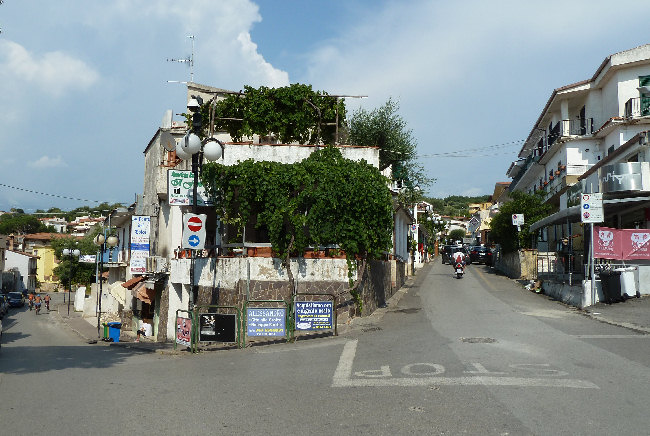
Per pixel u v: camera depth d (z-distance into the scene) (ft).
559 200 114.11
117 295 102.99
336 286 54.39
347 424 18.99
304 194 53.98
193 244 44.16
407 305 66.13
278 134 72.95
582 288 56.03
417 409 20.58
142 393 25.61
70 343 75.72
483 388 23.56
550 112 123.75
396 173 106.32
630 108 95.40
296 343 42.57
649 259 57.82
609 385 23.72
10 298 183.11
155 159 91.20
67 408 22.65
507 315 51.78
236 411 21.31
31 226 361.30
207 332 42.34
